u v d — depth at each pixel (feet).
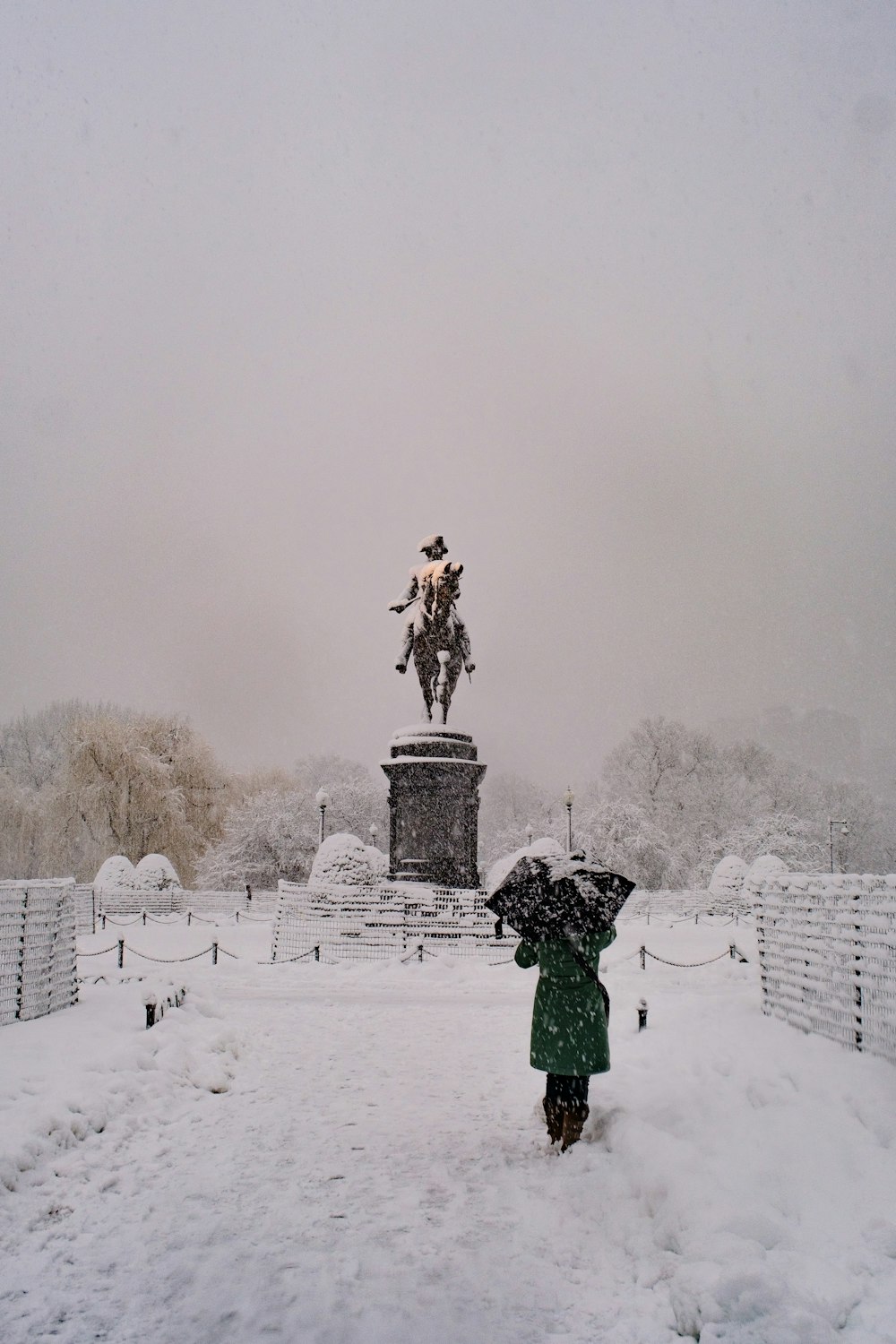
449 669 81.76
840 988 29.07
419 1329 13.34
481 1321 13.58
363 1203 18.15
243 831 162.09
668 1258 15.02
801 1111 21.29
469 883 76.28
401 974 56.65
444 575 82.43
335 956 66.64
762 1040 29.91
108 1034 30.94
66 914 38.06
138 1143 21.93
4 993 32.53
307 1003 44.78
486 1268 15.31
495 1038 35.99
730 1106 22.24
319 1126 23.53
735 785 211.00
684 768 205.77
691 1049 29.27
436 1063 31.30
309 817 170.09
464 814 77.10
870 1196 16.53
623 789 203.82
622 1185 18.22
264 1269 15.28
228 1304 14.08
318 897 71.87
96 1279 14.92
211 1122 23.94
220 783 166.40
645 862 171.01
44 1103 22.11
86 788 147.13
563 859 23.11
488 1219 17.38
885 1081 23.18
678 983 52.47
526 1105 25.66
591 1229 16.83
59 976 37.04
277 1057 32.12
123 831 147.23
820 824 205.87
